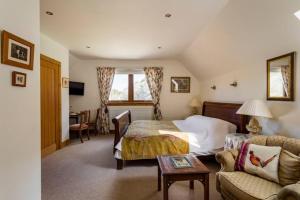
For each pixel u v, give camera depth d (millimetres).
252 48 2941
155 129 3852
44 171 3154
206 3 2520
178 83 6211
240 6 2406
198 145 3303
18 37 1531
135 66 6184
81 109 6141
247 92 3414
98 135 5848
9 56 1431
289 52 2385
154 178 2906
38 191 1799
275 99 2643
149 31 3547
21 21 1583
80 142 5023
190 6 2598
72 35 3770
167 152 3246
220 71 4441
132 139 3305
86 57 5781
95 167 3336
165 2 2490
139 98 6258
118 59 6082
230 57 3631
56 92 4344
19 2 1560
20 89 1574
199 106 5844
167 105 6223
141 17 2939
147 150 3254
